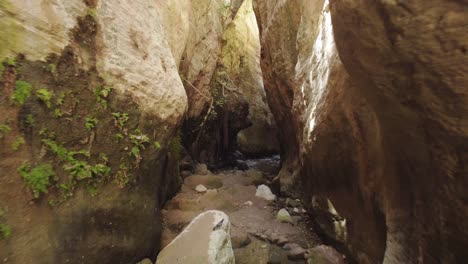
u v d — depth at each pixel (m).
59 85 2.19
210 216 3.52
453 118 1.33
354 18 1.45
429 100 1.40
